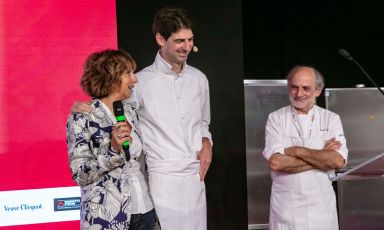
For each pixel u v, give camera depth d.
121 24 3.86
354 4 5.85
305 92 3.36
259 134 4.49
